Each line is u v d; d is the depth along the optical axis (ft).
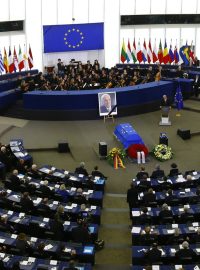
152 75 119.75
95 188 67.00
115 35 138.10
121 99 101.71
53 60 136.87
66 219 56.49
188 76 119.03
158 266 46.01
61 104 100.12
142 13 136.15
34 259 47.11
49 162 80.43
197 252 48.52
